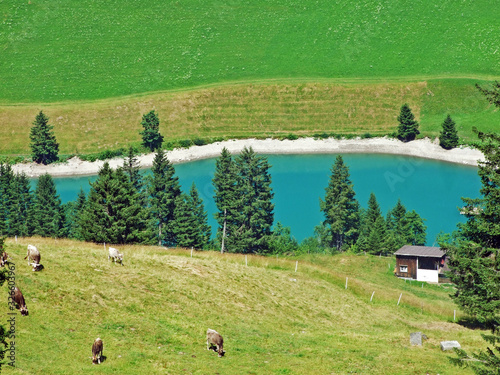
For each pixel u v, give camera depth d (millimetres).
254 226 127438
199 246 123625
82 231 95312
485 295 62031
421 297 87500
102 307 50781
